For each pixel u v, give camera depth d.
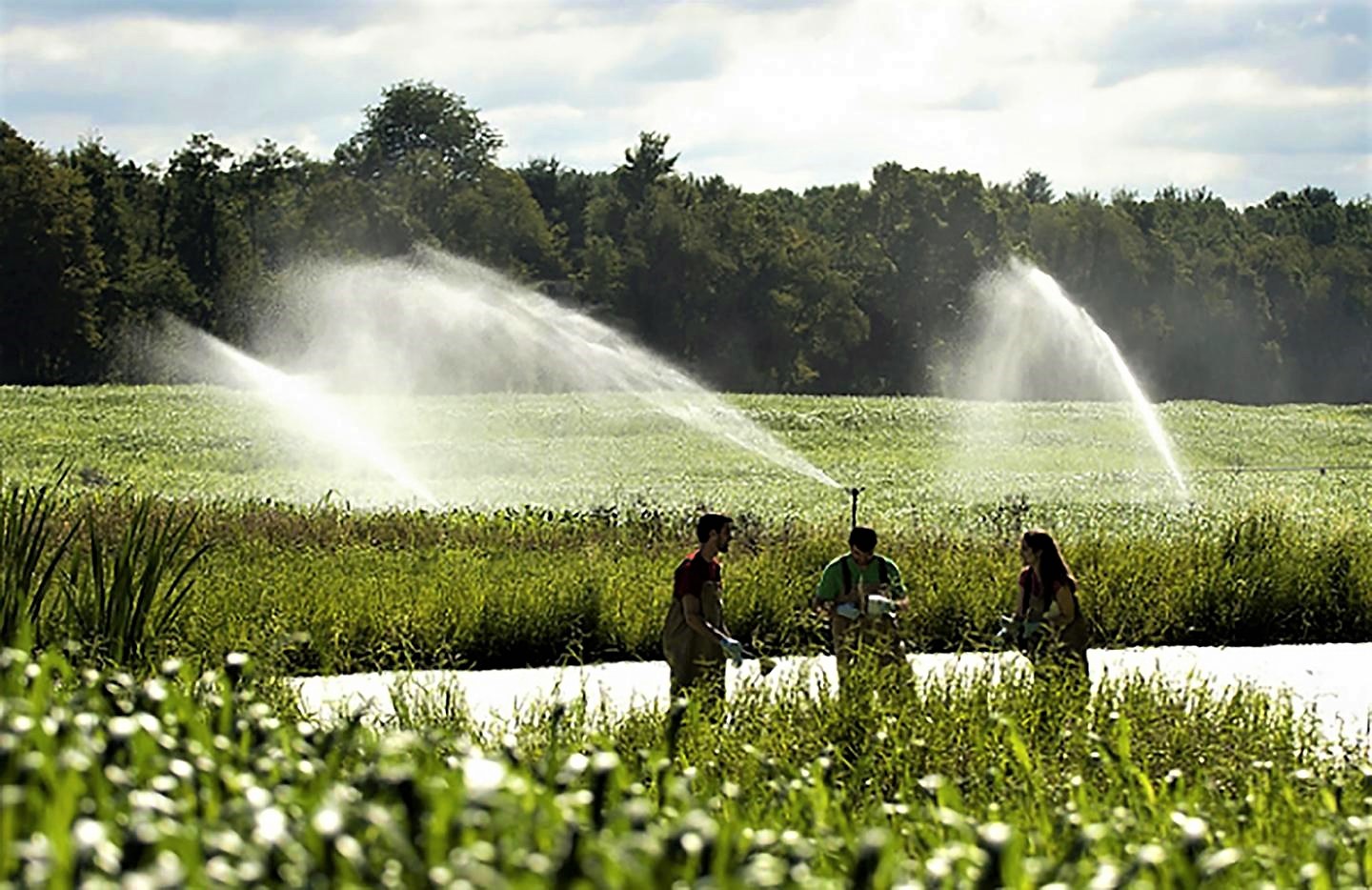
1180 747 14.23
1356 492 58.16
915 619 27.73
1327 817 11.09
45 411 80.25
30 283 127.94
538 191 183.62
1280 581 29.75
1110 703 15.10
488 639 25.61
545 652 25.81
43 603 18.53
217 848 6.11
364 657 23.98
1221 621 29.28
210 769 7.55
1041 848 9.41
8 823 5.69
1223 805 11.36
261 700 14.05
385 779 6.81
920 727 13.82
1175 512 46.75
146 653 17.12
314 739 9.49
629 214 162.62
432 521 38.12
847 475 63.28
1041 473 65.69
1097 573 29.92
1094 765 12.85
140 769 7.50
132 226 146.12
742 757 13.32
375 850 6.59
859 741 14.12
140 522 18.14
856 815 11.41
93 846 5.63
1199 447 81.56
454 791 7.28
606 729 15.09
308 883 6.11
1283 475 65.56
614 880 6.09
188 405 84.25
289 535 35.56
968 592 28.44
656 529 36.53
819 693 15.30
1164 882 7.61
